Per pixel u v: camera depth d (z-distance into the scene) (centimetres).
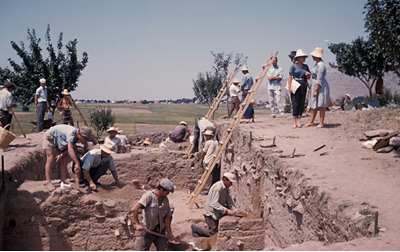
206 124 1565
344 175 689
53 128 841
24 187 846
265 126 1322
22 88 2530
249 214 898
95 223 832
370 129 1051
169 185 668
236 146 1224
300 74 1202
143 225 684
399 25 1623
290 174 742
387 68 2866
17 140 1296
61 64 2595
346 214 525
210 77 3281
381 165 741
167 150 1684
